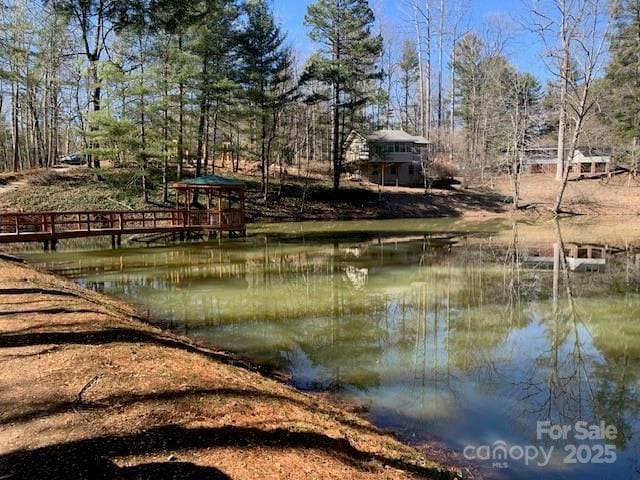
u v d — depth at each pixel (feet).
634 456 14.06
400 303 33.30
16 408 12.85
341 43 104.12
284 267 47.70
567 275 42.93
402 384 19.60
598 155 129.80
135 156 74.59
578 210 107.34
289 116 135.23
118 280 40.78
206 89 82.64
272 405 14.52
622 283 39.29
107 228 64.28
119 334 19.85
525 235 74.49
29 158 112.57
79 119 120.98
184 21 75.10
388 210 107.34
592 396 18.38
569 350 23.68
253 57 93.45
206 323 28.35
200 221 71.82
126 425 12.00
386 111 180.65
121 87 71.00
